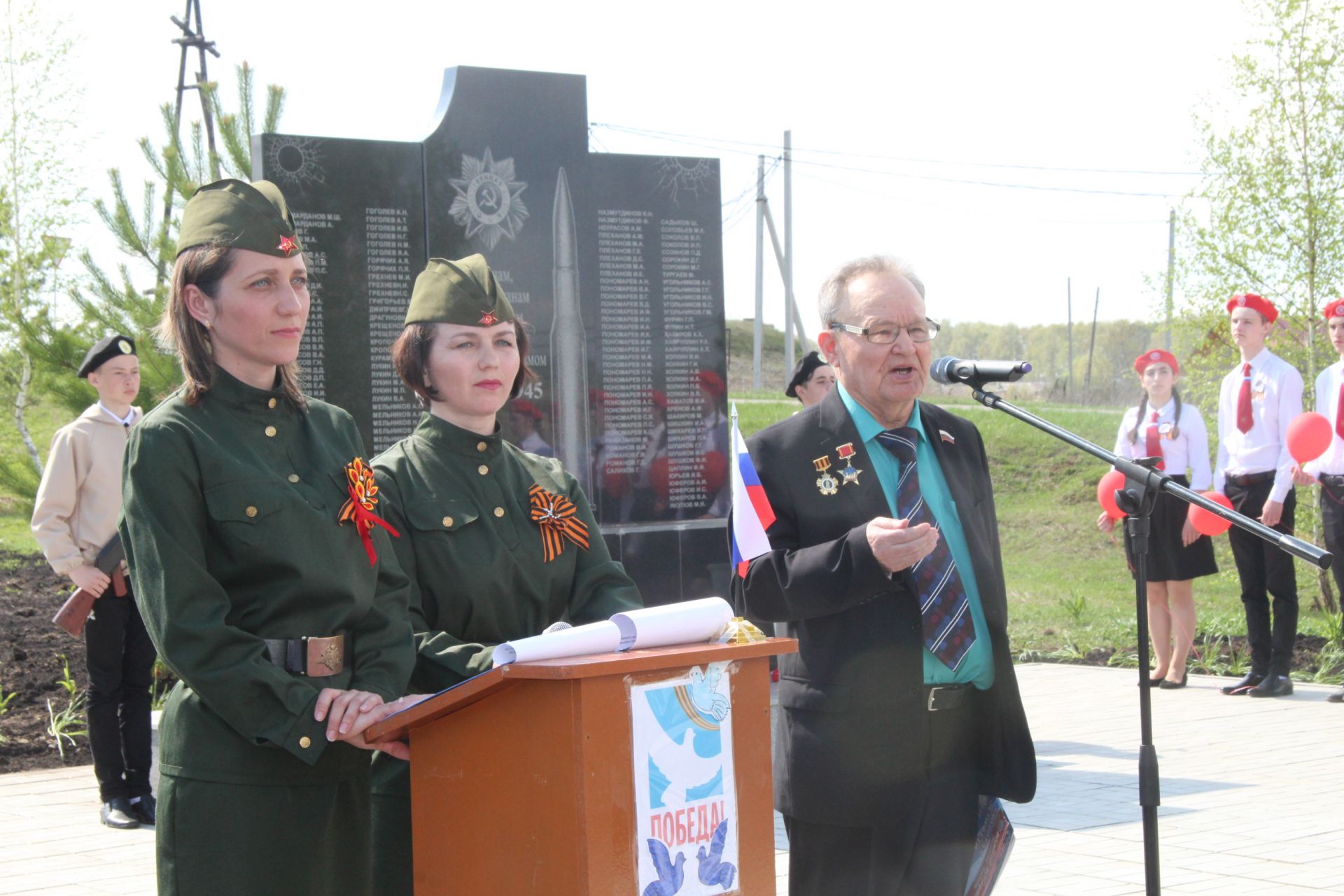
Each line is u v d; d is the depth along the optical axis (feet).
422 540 10.48
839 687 10.73
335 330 20.76
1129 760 22.90
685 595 23.20
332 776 9.22
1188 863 16.81
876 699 10.68
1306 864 16.61
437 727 8.25
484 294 11.01
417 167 21.34
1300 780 21.17
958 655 10.80
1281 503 28.22
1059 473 68.03
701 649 7.91
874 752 10.66
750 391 89.25
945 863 10.65
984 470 11.87
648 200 23.00
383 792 10.48
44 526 19.03
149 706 20.02
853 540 10.24
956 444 11.71
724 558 23.52
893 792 10.63
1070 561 57.88
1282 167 39.42
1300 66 38.70
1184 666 30.40
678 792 7.73
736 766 8.07
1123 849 17.53
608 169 22.71
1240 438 29.30
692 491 23.36
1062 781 21.52
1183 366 44.14
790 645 8.22
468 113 21.70
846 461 11.25
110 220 33.99
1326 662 32.37
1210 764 22.45
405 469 10.78
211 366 9.25
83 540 19.26
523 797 7.69
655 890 7.58
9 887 16.47
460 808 8.10
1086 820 19.10
